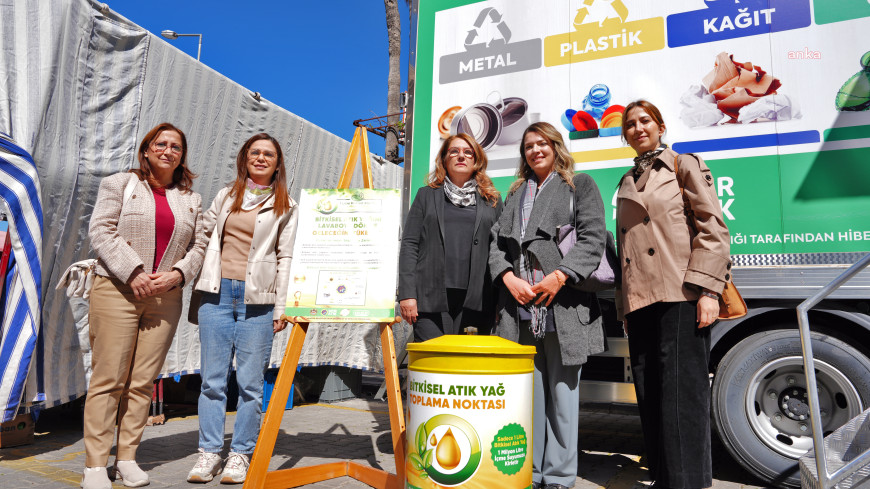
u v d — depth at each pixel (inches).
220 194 117.7
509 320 100.0
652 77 113.8
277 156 117.0
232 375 188.9
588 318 98.3
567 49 122.0
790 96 103.5
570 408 97.8
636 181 101.0
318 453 128.7
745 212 104.7
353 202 109.6
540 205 101.2
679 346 91.4
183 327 166.7
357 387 235.0
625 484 107.7
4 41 121.3
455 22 134.0
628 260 98.3
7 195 111.1
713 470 117.3
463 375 74.2
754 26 107.3
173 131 108.4
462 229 109.6
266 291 111.0
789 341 102.1
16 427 127.0
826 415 101.5
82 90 135.3
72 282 101.7
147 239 103.0
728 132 106.9
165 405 189.0
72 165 132.5
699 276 87.9
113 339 98.5
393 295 101.5
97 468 96.2
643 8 116.1
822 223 99.4
